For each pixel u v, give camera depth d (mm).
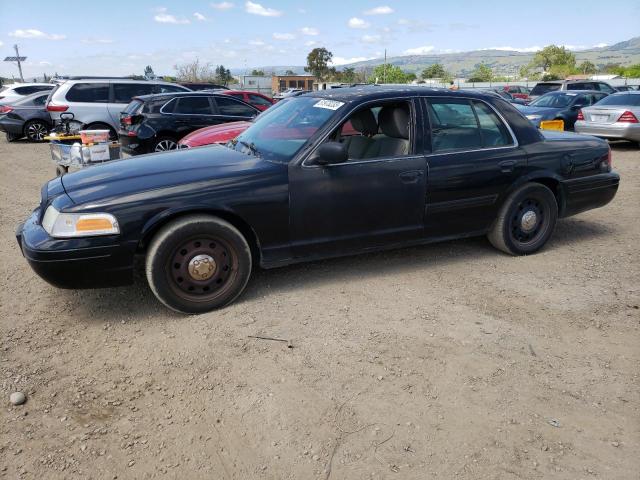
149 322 3736
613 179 5324
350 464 2393
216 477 2332
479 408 2773
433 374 3070
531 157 4766
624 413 2746
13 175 10023
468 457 2430
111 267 3518
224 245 3793
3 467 2369
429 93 4469
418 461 2408
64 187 3811
